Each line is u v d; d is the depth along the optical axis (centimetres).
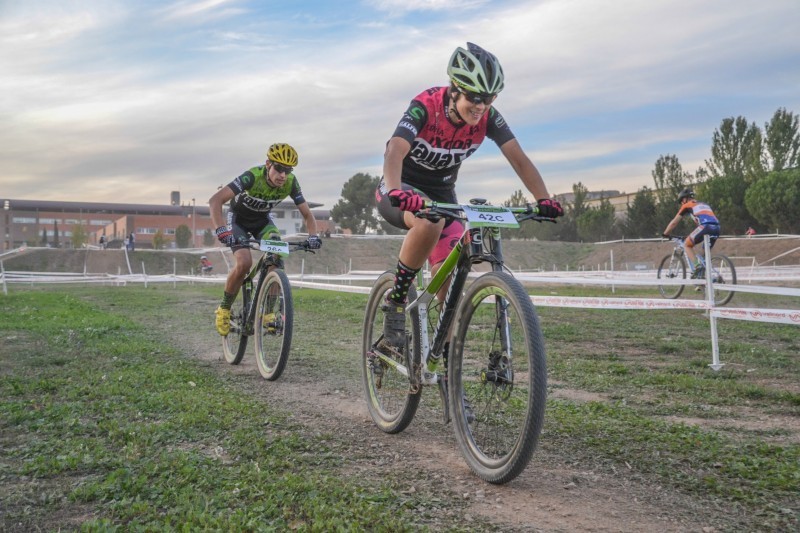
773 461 291
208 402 408
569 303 670
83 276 2903
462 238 294
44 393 441
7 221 9325
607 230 5397
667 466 290
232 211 584
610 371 539
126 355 613
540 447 320
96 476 274
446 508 243
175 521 225
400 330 352
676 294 1204
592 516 236
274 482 262
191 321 959
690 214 1164
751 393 452
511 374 265
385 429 354
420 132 320
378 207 358
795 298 1343
